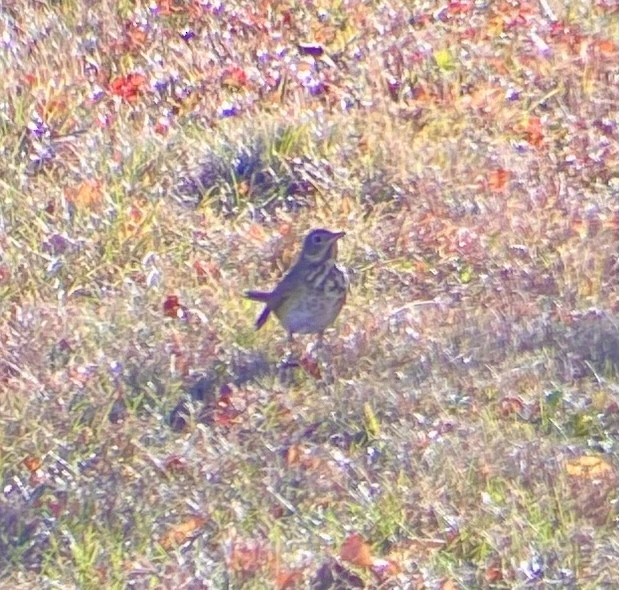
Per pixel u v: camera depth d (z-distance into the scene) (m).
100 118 17.19
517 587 10.43
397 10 20.03
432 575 10.59
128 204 15.61
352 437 12.15
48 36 18.84
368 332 13.34
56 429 12.20
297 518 11.18
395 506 11.25
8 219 15.35
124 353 13.11
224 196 16.02
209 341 13.34
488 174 16.12
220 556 10.77
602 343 13.13
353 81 18.41
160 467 11.67
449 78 18.42
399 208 15.80
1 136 16.77
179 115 17.64
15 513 11.28
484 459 11.65
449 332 13.34
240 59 18.78
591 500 11.30
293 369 13.08
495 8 20.14
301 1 20.08
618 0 20.28
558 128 17.44
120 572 10.70
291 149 16.61
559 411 12.32
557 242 14.91
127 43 18.92
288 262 14.75
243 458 11.76
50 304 13.94
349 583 10.55
